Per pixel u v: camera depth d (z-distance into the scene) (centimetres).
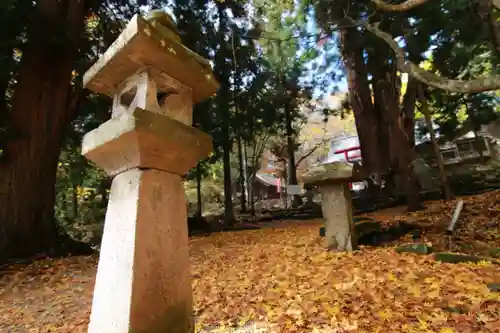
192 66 176
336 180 512
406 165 978
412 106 1163
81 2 804
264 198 2331
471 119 1358
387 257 436
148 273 145
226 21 1162
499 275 328
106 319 141
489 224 574
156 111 164
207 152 180
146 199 153
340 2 967
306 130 2645
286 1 1095
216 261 542
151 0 902
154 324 142
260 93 1423
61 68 792
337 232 514
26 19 697
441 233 554
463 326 228
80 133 1073
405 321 245
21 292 447
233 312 295
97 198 1700
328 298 304
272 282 379
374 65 1230
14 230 689
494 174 1300
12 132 705
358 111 1409
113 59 162
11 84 827
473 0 736
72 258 667
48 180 763
